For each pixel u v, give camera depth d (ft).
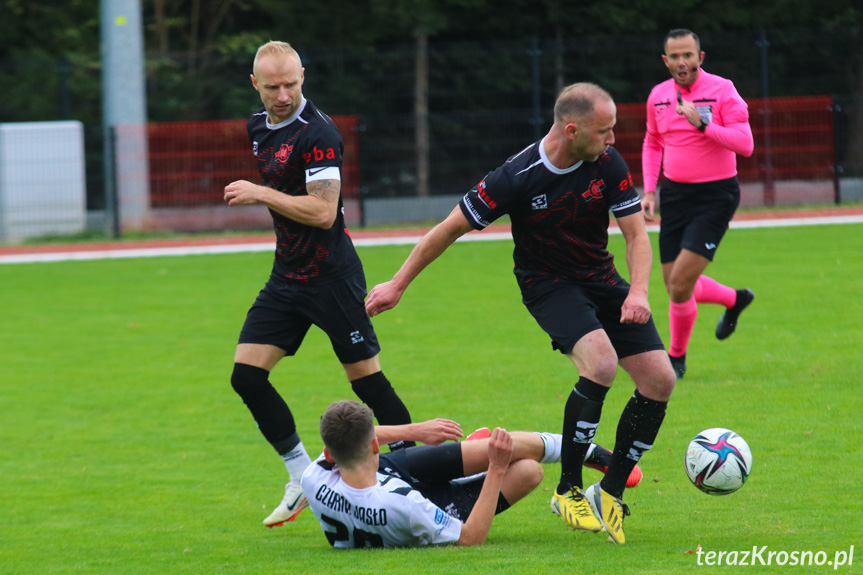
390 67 248.32
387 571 37.68
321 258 49.47
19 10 264.93
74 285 139.23
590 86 42.04
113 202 196.65
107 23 197.06
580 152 42.27
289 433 48.96
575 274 45.44
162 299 125.39
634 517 46.50
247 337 50.26
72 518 51.29
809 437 57.31
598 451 47.57
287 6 280.10
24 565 43.16
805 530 42.39
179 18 276.82
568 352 44.45
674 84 71.56
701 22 267.80
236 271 147.95
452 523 41.55
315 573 38.17
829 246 142.61
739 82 219.82
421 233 191.01
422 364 83.92
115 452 64.49
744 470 43.73
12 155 194.70
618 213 44.24
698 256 70.38
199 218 206.39
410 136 237.04
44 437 68.44
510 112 228.84
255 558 42.24
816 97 205.77
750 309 99.19
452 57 245.24
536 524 46.65
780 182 205.77
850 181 207.41
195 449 64.75
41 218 196.95
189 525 49.80
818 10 272.51
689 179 70.69
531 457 44.39
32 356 95.09
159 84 253.44
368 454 40.42
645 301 42.52
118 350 96.84
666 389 43.73
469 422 65.21
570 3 268.21
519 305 111.55
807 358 77.46
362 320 50.80
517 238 45.85
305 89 244.22
